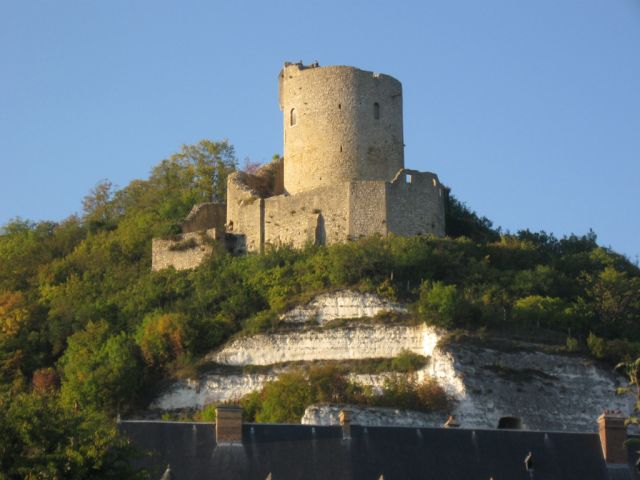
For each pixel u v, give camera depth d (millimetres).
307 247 117562
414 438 78688
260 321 109938
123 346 108500
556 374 104938
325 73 122812
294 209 120438
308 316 110125
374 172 121750
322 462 76500
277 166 129250
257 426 78000
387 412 98688
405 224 118625
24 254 136625
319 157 121688
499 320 108500
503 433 80000
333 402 99062
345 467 76312
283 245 119375
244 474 75438
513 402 102375
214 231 121875
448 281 113438
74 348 111938
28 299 123938
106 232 137750
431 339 106062
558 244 129500
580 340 109125
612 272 116625
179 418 102250
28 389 107438
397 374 104750
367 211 118188
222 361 108750
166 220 134375
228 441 76750
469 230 128625
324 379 101500
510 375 103875
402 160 123938
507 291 113812
